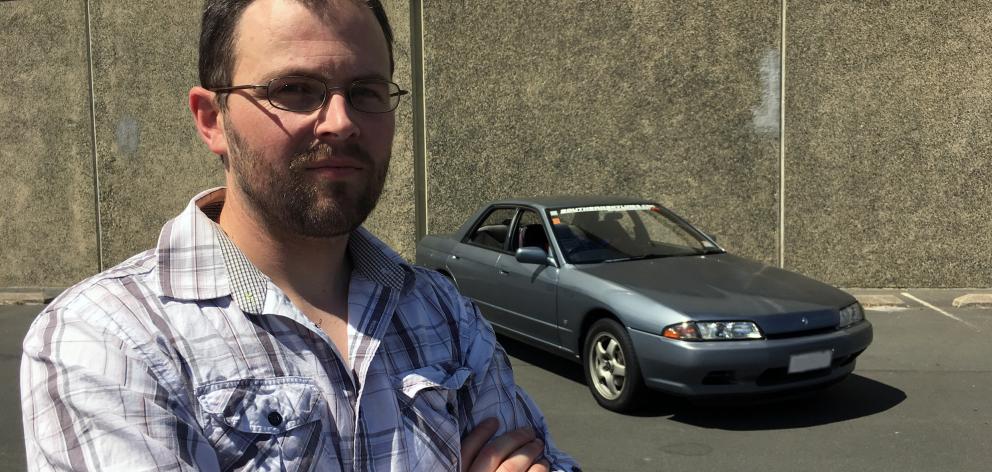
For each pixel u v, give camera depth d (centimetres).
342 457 116
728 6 838
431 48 903
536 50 883
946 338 647
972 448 412
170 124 952
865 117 825
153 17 937
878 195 833
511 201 641
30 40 961
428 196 925
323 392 116
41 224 989
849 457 404
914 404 486
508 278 592
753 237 860
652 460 405
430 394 129
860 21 814
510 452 142
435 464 125
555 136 889
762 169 850
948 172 820
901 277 840
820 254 850
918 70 811
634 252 569
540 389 533
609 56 868
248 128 124
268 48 123
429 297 146
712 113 854
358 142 126
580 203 613
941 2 799
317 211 123
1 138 981
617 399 478
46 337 106
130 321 108
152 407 103
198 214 122
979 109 806
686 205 870
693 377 434
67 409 100
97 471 97
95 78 956
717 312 443
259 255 130
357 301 133
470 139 908
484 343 149
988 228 820
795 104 836
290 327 118
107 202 974
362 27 128
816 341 445
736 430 447
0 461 407
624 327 475
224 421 107
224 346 112
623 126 873
